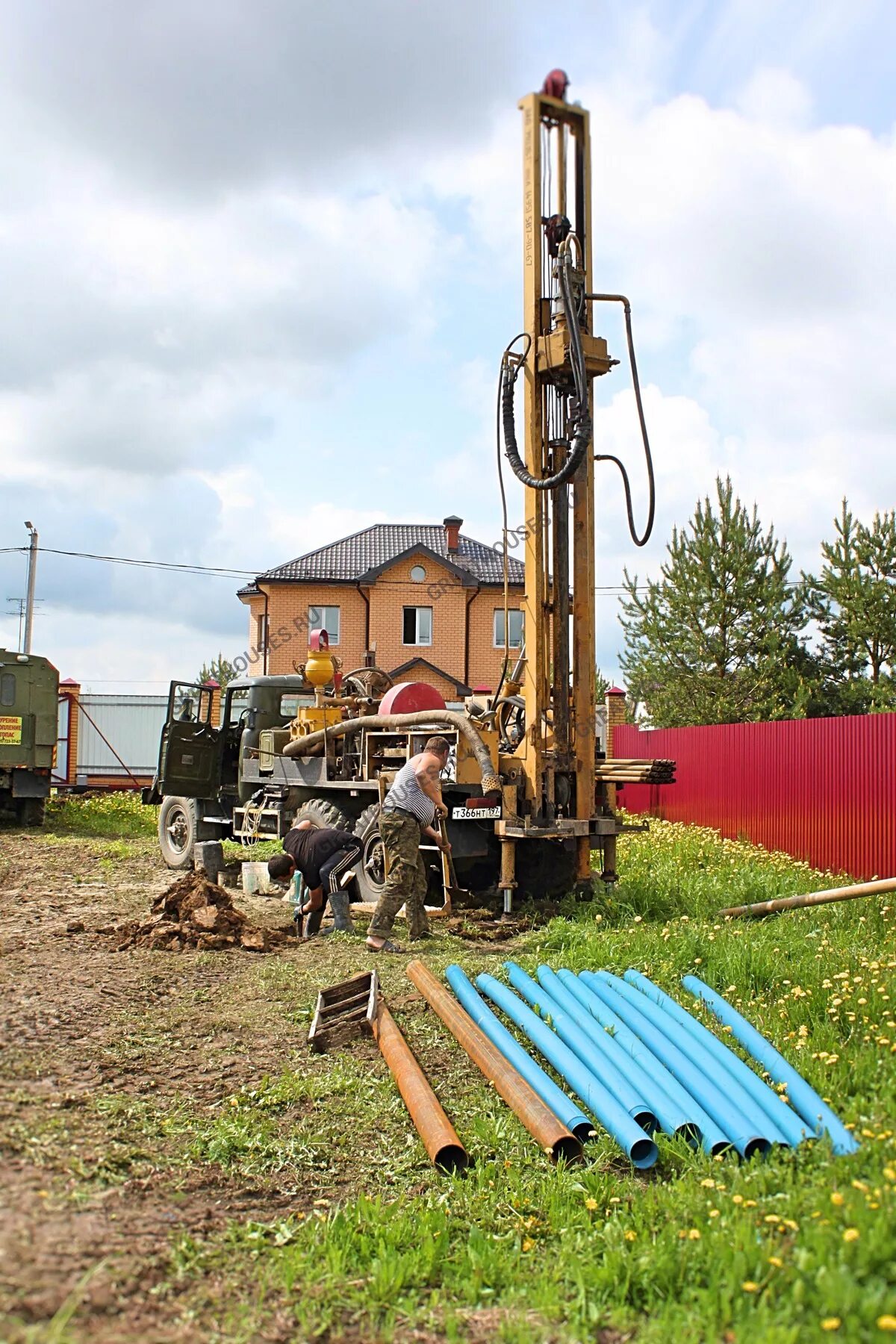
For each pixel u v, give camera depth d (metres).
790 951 7.27
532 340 9.14
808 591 22.42
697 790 16.25
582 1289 3.41
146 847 15.15
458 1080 5.46
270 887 10.70
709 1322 3.05
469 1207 4.23
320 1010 6.20
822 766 13.11
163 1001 6.43
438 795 8.30
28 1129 4.28
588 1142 4.84
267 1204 4.13
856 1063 5.07
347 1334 3.23
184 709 13.44
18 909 9.60
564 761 9.27
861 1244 3.09
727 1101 4.77
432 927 8.80
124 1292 3.17
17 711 18.59
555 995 6.33
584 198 9.25
